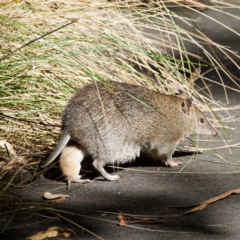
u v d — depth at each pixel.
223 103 13.66
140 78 12.48
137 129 10.44
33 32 11.59
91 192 9.86
